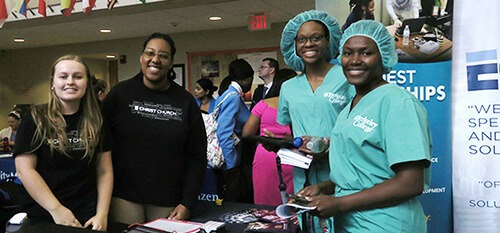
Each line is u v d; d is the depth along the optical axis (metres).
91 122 1.78
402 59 2.22
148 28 6.88
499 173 2.06
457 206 2.18
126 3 4.53
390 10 2.21
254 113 2.44
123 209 1.96
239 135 3.00
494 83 2.04
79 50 8.39
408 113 1.19
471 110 2.10
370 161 1.26
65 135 1.71
